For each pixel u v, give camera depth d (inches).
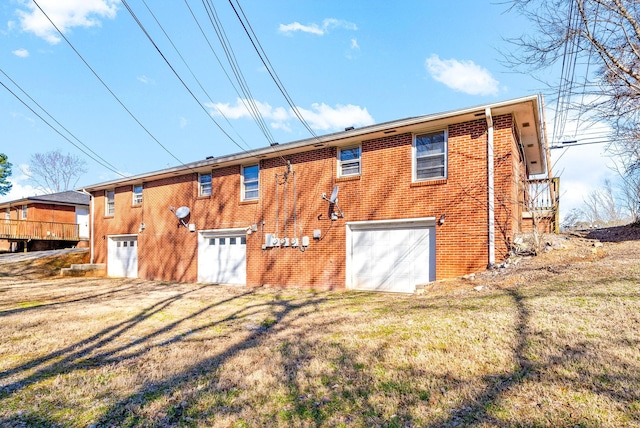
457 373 155.9
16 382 168.1
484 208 369.1
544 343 173.5
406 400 137.2
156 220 664.4
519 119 391.9
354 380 158.1
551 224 472.7
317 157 485.1
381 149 435.2
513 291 268.7
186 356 203.5
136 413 136.5
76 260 847.7
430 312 247.6
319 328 247.6
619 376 137.6
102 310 345.4
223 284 561.3
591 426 110.3
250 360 192.1
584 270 287.1
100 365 192.1
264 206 529.3
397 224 427.8
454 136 390.9
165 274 642.8
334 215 462.6
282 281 503.5
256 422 127.7
